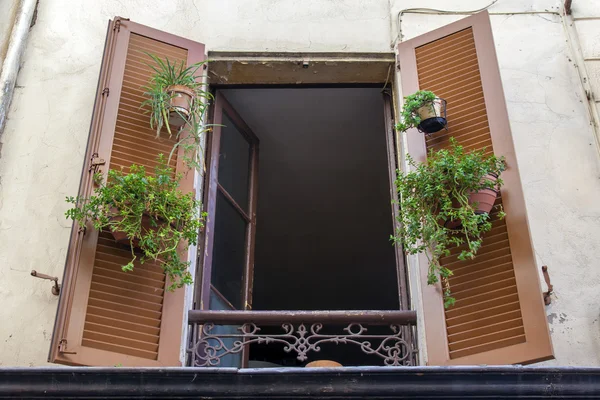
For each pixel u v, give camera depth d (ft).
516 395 12.87
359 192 27.66
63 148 17.42
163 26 19.52
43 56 18.63
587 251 16.28
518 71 18.70
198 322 15.92
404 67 18.28
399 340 15.78
